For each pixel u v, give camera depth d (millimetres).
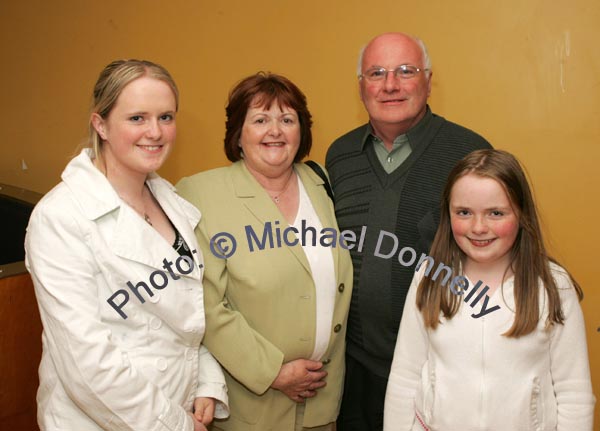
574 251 2354
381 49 1684
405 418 1481
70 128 3250
